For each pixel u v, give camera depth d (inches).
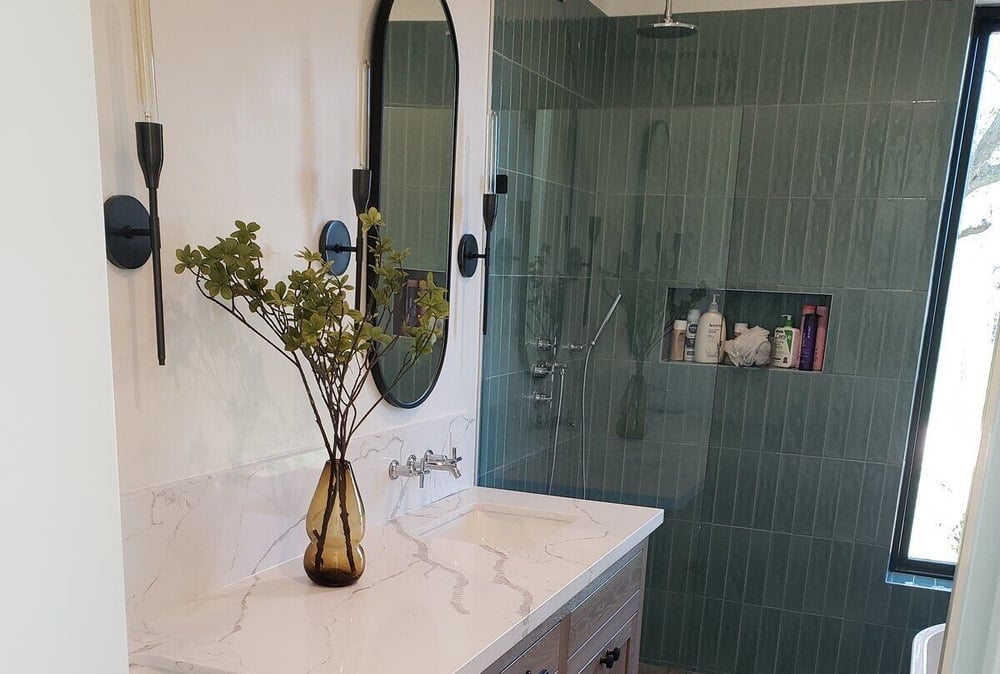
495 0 89.6
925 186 110.6
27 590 20.6
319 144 62.1
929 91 109.0
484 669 47.3
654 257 109.0
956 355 117.4
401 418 77.3
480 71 87.9
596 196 109.8
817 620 121.7
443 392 85.6
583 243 109.4
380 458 72.6
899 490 116.6
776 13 113.8
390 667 44.3
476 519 82.3
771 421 121.4
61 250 20.6
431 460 77.1
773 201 118.0
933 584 117.1
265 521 58.3
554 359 107.0
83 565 21.9
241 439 56.4
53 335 20.6
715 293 107.3
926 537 121.0
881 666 119.3
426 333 61.1
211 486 53.2
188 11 49.1
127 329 46.7
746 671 125.6
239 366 55.7
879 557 118.2
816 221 116.3
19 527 20.2
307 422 63.0
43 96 19.9
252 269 49.6
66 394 21.0
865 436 117.3
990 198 114.7
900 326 114.2
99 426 21.9
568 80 110.2
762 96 116.1
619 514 79.8
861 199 113.7
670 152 106.6
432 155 78.8
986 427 22.8
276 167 57.8
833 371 118.0
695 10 117.3
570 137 105.7
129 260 45.9
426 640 47.9
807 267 117.5
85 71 20.8
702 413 109.4
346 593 55.1
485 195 89.2
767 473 122.2
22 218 19.6
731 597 125.3
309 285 52.4
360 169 64.6
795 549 121.9
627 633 78.2
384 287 69.8
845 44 111.7
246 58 54.0
